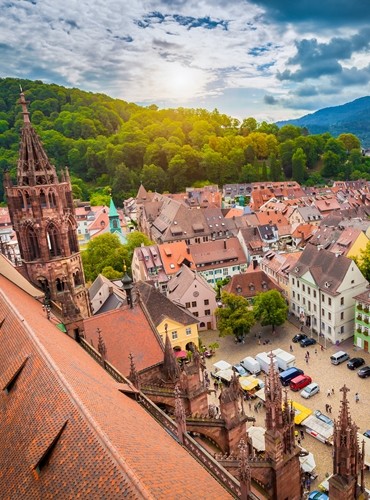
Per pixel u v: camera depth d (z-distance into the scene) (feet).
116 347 131.13
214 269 348.59
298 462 89.86
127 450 50.19
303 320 281.33
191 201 556.51
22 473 55.52
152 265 333.62
